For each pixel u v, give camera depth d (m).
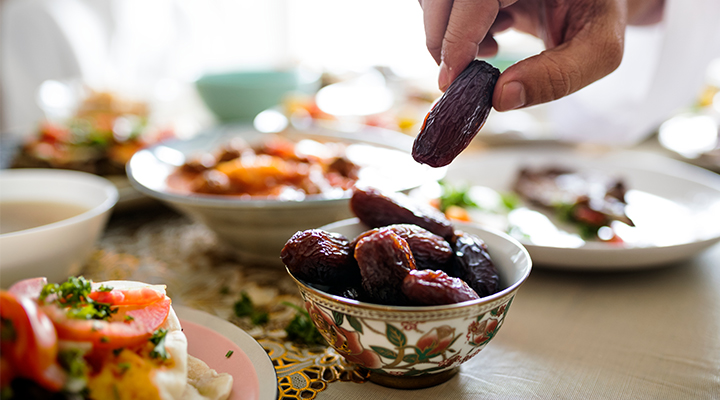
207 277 0.55
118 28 1.74
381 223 0.45
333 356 0.44
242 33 2.26
